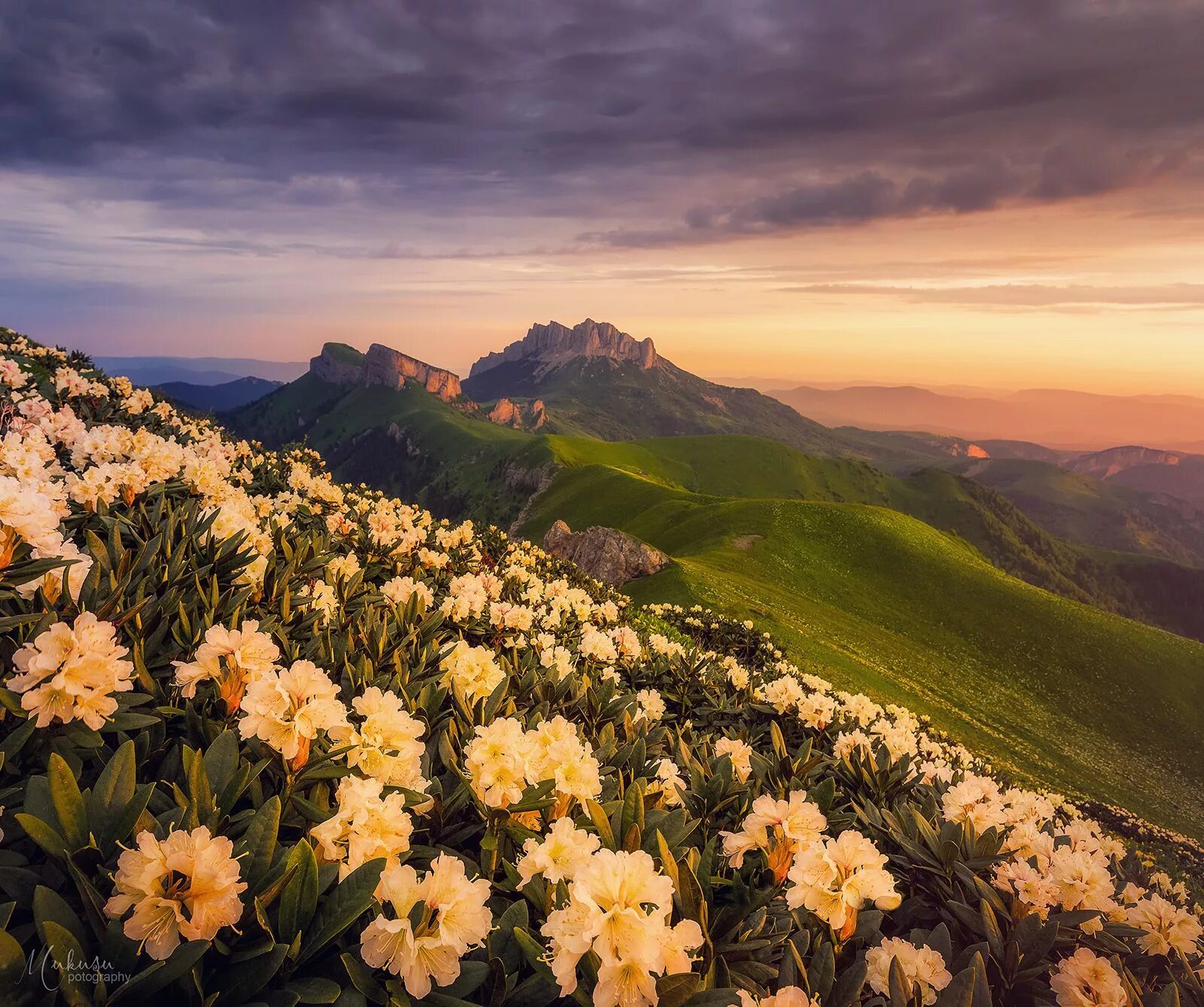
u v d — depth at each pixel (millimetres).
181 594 4312
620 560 49719
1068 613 73250
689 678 8312
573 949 2135
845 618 63875
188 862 1975
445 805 3205
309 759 2873
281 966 2145
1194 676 66625
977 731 47125
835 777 5559
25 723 2686
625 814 3219
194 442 14453
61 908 2008
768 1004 2311
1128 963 3652
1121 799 46062
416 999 2211
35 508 3436
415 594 5914
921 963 2789
